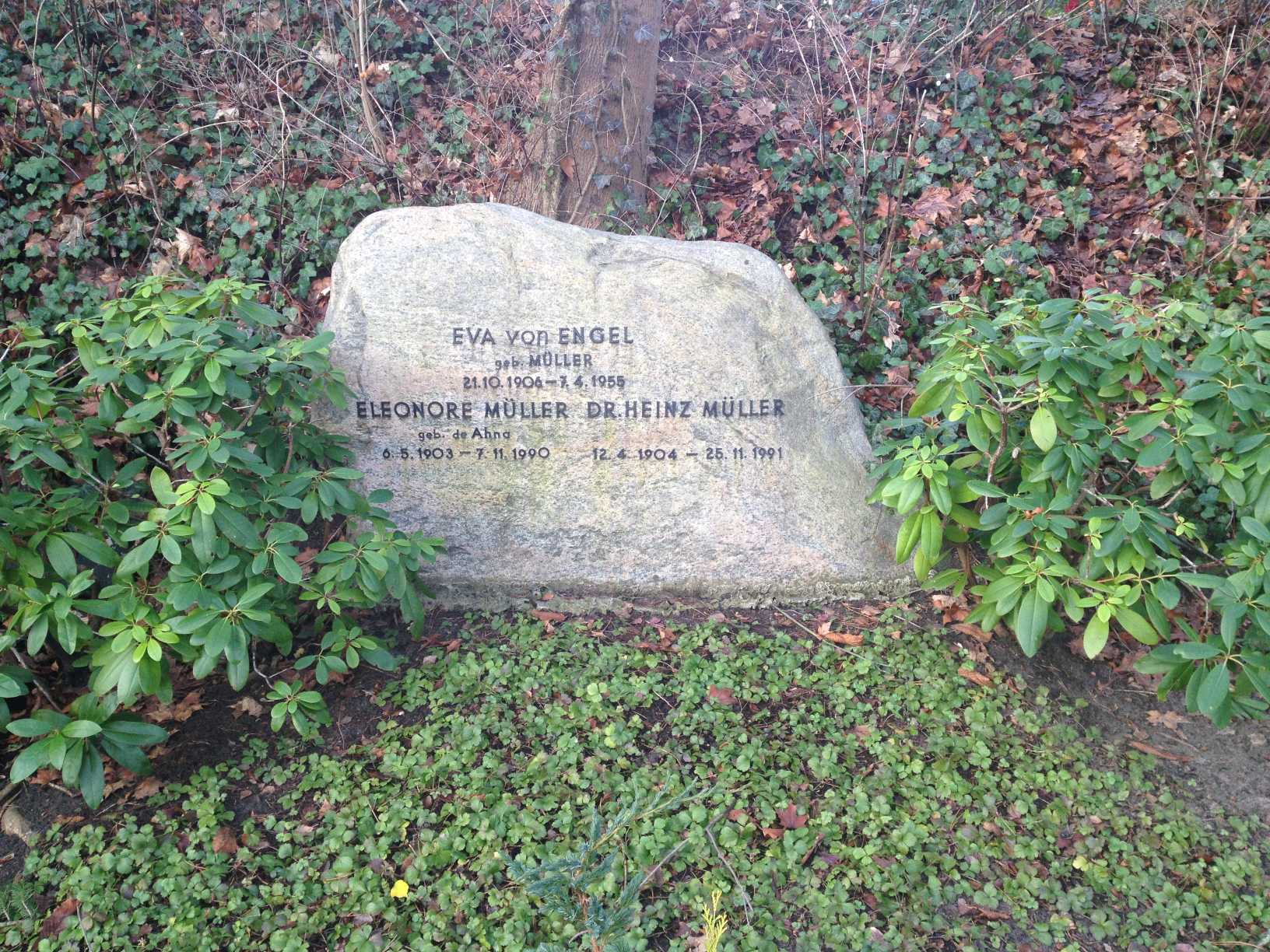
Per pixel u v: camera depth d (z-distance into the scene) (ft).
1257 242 8.82
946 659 6.46
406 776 5.51
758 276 6.72
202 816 5.24
